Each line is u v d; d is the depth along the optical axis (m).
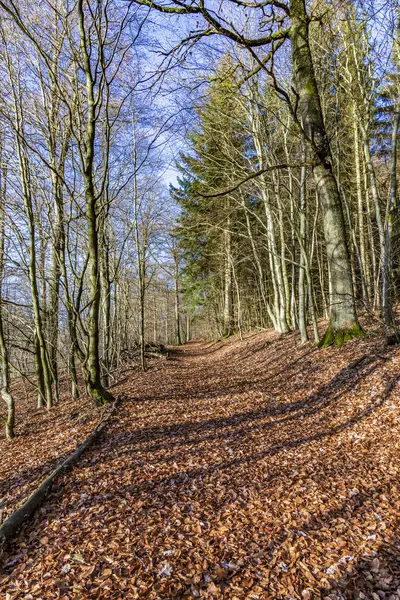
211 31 7.01
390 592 2.78
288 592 2.89
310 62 9.62
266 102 12.75
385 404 6.31
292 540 3.48
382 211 14.98
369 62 10.59
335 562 3.15
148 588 2.95
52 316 11.38
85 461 5.38
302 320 13.49
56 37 8.53
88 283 14.39
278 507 4.06
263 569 3.14
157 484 4.68
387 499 3.94
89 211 7.95
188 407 8.66
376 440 5.33
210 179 18.83
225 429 6.89
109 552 3.38
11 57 8.62
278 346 15.23
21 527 3.89
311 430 6.30
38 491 4.43
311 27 11.00
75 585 3.01
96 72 7.29
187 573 3.11
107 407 8.45
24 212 9.53
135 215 14.39
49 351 11.59
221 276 29.19
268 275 28.58
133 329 24.31
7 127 9.07
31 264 9.22
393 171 8.86
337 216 10.05
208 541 3.52
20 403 12.73
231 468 5.12
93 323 8.65
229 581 3.03
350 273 10.30
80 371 18.20
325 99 12.02
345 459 5.02
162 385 11.80
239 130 14.70
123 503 4.19
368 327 11.02
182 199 24.30
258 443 6.02
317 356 10.47
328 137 10.57
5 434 8.09
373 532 3.47
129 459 5.44
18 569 3.27
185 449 5.88
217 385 11.48
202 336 49.34
